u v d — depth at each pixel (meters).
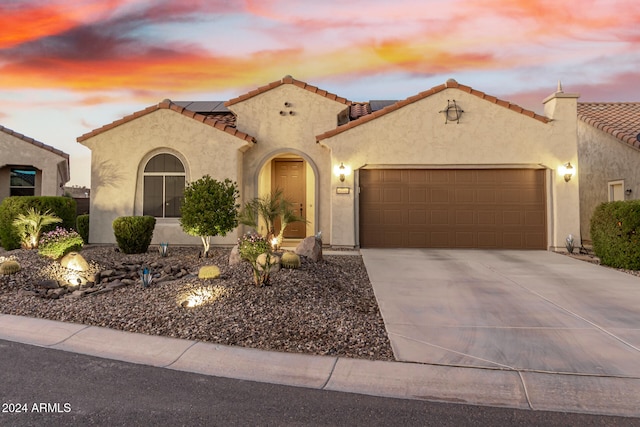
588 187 17.42
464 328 5.83
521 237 13.74
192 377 4.23
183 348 4.99
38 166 18.20
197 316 6.01
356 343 5.19
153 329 5.61
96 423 3.25
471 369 4.43
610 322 6.10
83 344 5.16
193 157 13.79
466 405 3.68
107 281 8.62
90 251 11.74
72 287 7.95
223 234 11.38
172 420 3.32
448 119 13.65
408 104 13.77
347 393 3.90
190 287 7.40
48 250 9.36
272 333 5.45
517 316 6.41
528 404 3.71
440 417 3.44
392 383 4.11
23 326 5.79
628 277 9.30
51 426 3.18
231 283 7.49
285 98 14.70
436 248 13.85
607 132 15.66
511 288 8.27
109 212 13.88
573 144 13.48
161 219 13.95
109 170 13.92
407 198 13.97
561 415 3.51
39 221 11.70
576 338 5.41
